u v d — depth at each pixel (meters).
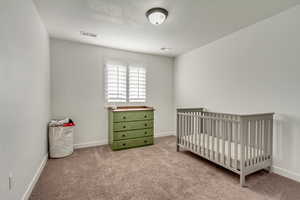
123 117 3.17
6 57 1.19
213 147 2.28
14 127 1.31
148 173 2.14
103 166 2.36
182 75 4.05
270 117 2.09
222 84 2.92
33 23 1.85
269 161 2.12
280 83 2.05
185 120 2.90
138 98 3.87
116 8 1.95
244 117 1.84
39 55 2.13
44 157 2.38
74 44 3.16
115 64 3.56
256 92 2.34
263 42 2.24
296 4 1.86
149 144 3.49
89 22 2.32
